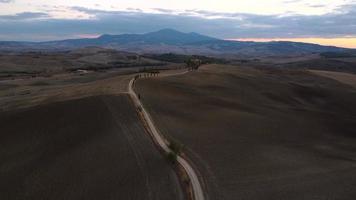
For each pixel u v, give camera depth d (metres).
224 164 45.47
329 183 43.88
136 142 49.94
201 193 36.81
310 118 88.06
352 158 57.47
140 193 36.81
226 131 61.78
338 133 79.19
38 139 54.69
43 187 40.78
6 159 49.31
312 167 49.28
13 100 87.19
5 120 63.69
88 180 41.00
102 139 51.53
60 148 50.69
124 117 60.28
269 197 38.00
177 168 42.03
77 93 81.00
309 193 40.28
